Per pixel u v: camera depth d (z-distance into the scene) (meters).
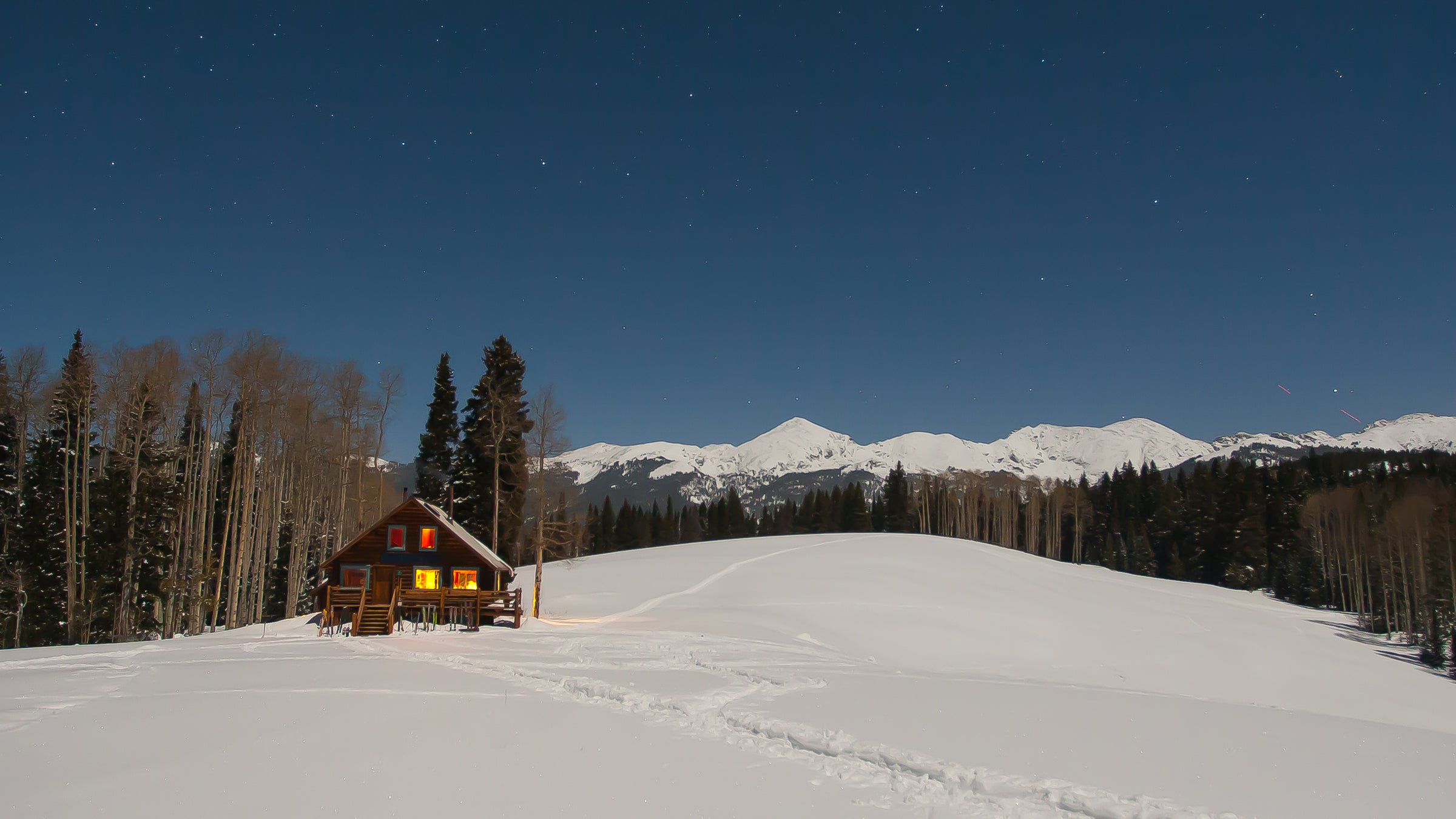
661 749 12.78
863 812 9.79
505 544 56.59
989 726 14.70
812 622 41.44
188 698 17.38
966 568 62.81
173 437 46.22
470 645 29.27
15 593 42.34
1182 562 112.88
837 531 137.62
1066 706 17.05
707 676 21.69
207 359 45.41
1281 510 108.38
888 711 16.20
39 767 11.73
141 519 43.12
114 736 13.66
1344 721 16.47
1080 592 59.94
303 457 54.00
